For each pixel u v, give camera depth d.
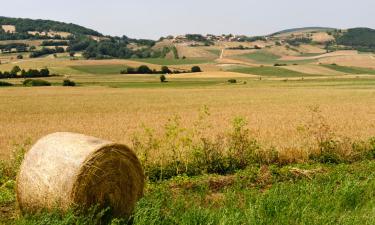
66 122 29.11
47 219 7.34
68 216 7.46
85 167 7.87
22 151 13.08
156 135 21.88
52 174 7.94
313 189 9.69
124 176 8.54
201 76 128.12
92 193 8.04
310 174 12.31
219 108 40.09
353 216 8.02
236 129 14.08
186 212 8.00
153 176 12.31
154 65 157.75
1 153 17.44
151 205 8.42
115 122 28.75
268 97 56.59
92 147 8.05
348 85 89.88
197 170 12.77
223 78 122.38
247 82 107.56
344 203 8.96
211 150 13.38
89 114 35.12
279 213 8.17
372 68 159.75
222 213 7.90
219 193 10.64
